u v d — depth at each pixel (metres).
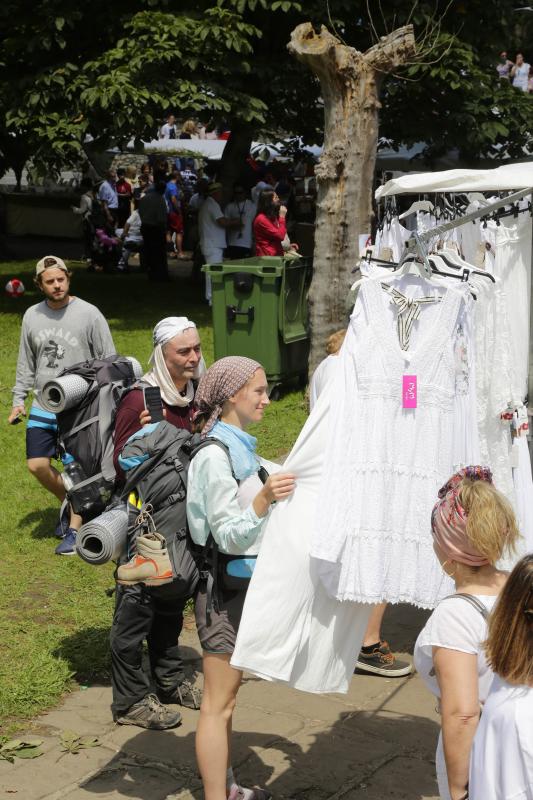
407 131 15.79
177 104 13.56
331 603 4.00
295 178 22.64
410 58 10.03
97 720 4.82
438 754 3.11
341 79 9.88
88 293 17.91
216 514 3.82
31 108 14.27
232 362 4.01
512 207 5.29
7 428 9.99
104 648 5.52
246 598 3.83
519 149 16.56
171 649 4.91
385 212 5.39
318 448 4.01
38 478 6.97
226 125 16.09
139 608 4.57
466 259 5.28
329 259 10.25
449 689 2.92
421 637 3.06
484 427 5.21
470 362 4.36
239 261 11.09
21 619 5.91
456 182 4.90
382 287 4.23
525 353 5.48
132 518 4.27
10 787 4.23
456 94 15.55
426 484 4.16
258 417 4.01
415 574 4.15
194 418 4.17
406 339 4.20
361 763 4.44
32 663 5.30
